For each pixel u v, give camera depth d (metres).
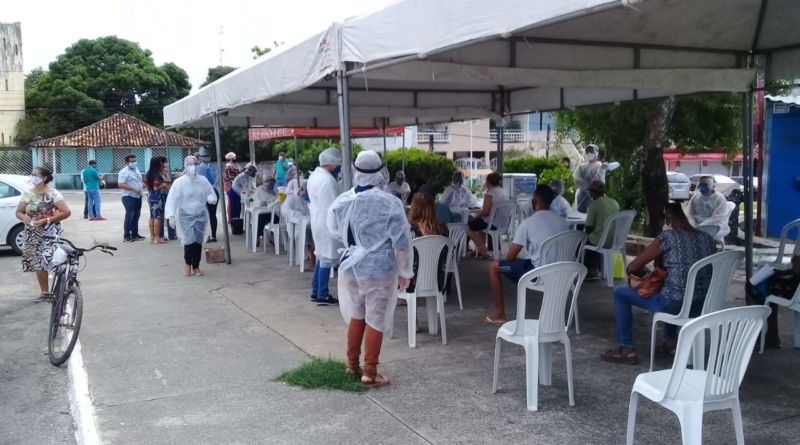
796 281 5.45
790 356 5.40
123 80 44.72
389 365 5.34
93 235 14.84
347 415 4.37
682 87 6.64
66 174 36.50
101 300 7.98
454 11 4.21
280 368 5.35
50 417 4.72
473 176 29.19
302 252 9.55
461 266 9.73
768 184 13.54
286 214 10.01
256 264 10.30
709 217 10.36
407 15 4.76
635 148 14.32
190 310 7.38
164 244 12.90
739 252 4.80
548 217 6.17
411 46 4.74
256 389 4.89
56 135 42.66
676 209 5.02
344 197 4.73
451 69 5.97
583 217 9.79
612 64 6.48
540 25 3.60
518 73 6.19
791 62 6.68
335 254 7.36
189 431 4.18
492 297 7.75
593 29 5.96
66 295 5.91
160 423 4.31
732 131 13.12
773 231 13.58
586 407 4.41
